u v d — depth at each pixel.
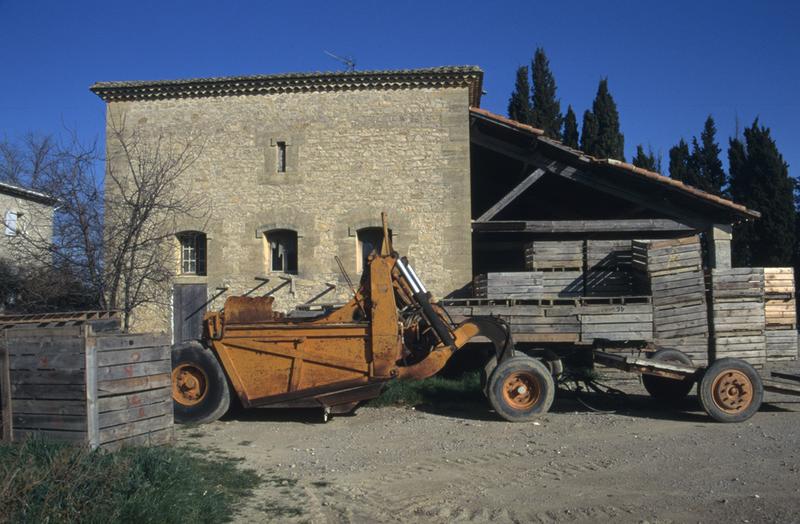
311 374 9.23
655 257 12.16
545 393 9.30
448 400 10.77
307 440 8.40
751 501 5.80
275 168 15.40
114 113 15.80
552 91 31.00
